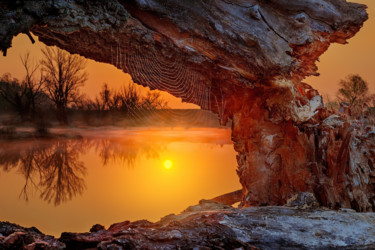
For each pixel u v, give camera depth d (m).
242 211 5.55
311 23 6.86
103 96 20.53
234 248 4.02
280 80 6.91
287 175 7.40
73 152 14.25
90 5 4.84
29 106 19.53
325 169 7.03
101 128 18.55
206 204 6.45
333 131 7.10
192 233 4.34
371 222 5.00
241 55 6.45
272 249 4.10
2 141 14.61
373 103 12.92
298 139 7.24
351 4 7.14
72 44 5.91
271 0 6.43
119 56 6.40
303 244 4.25
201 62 6.73
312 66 8.03
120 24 5.30
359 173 6.95
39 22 4.57
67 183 11.09
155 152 14.84
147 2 5.63
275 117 7.57
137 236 4.16
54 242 4.03
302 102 7.65
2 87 19.50
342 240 4.39
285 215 5.20
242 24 6.27
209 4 6.07
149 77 7.16
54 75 21.00
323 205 6.85
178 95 7.92
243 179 8.32
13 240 3.49
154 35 6.06
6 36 4.05
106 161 13.39
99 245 3.93
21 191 10.38
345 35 7.39
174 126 18.50
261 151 7.80
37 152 13.86
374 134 7.29
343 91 12.93
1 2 4.14
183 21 5.96
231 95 7.78
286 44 6.58
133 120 18.23
